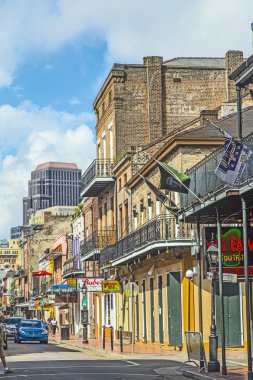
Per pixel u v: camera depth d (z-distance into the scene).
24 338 47.06
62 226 99.38
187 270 29.27
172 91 45.59
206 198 19.67
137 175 38.62
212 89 45.84
